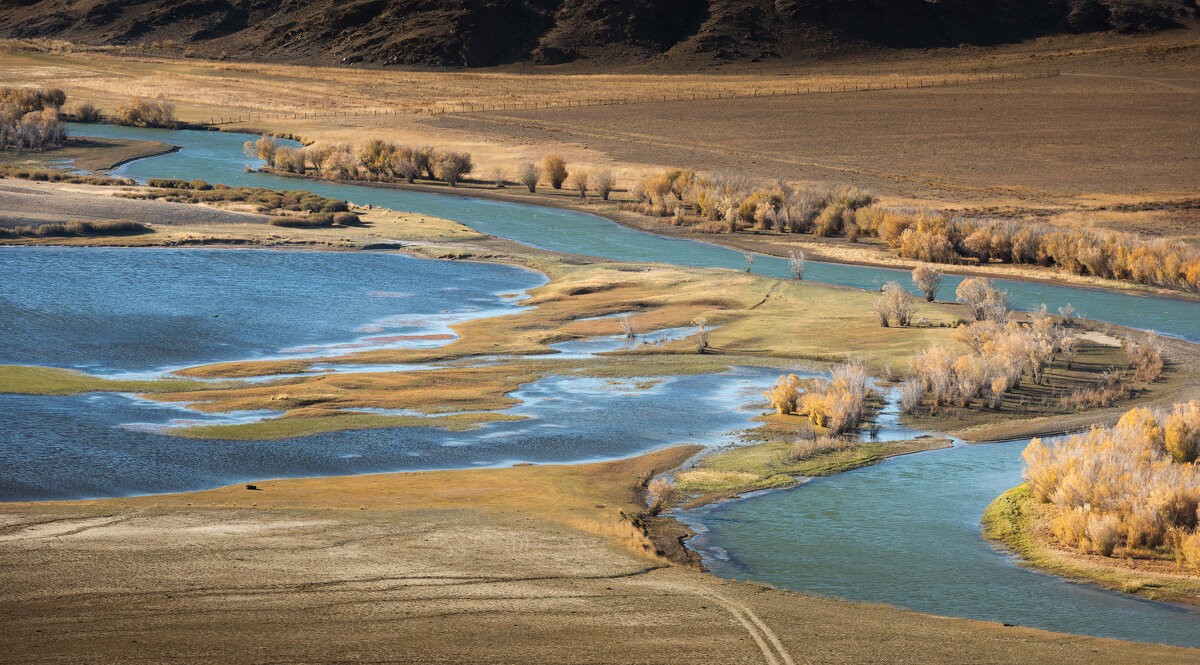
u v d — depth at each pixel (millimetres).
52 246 48906
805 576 14969
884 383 29703
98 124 113938
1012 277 49625
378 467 20797
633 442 23500
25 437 21562
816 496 19500
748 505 18828
